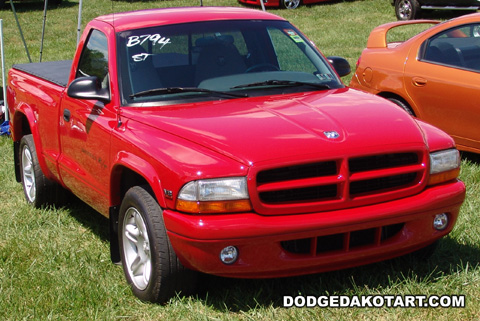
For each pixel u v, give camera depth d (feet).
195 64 15.38
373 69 24.82
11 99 21.31
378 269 14.48
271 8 71.26
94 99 15.10
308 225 11.83
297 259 12.07
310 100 14.47
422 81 22.90
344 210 12.19
